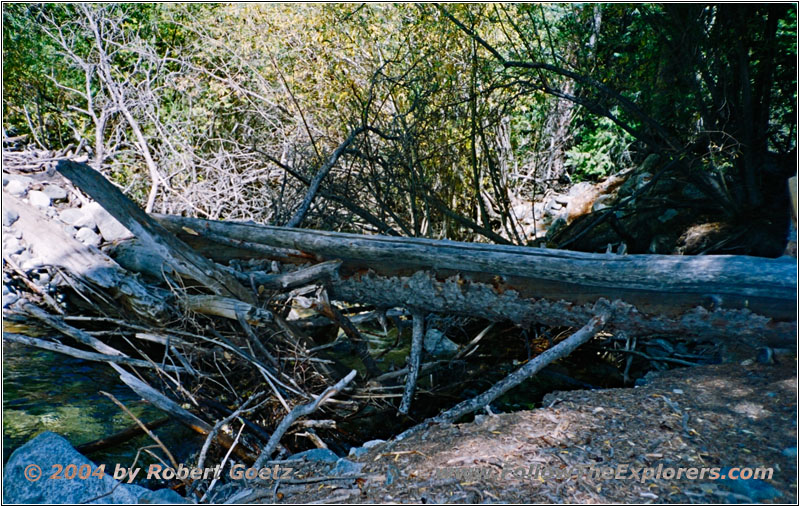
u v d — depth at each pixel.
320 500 2.69
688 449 2.87
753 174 7.06
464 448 3.02
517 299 4.27
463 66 7.35
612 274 3.95
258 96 8.88
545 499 2.49
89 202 7.16
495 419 3.37
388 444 3.33
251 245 5.11
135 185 8.50
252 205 8.34
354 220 8.23
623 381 4.87
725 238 6.83
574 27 7.16
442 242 4.45
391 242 4.51
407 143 7.31
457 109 7.52
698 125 7.42
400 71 7.85
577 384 4.91
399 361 5.54
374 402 4.58
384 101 7.83
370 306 5.70
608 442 2.98
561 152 10.91
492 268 4.24
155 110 9.59
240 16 9.09
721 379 3.74
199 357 4.77
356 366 5.47
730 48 6.47
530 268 4.12
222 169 8.62
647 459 2.80
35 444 3.12
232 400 4.61
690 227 7.38
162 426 4.16
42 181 7.25
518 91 7.93
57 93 10.15
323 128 8.41
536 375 5.08
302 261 4.95
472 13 7.15
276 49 8.63
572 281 4.07
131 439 3.97
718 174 7.30
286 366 4.78
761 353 3.90
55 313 6.04
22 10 9.59
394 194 8.15
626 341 5.08
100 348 4.57
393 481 2.78
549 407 3.46
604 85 6.75
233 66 9.64
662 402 3.43
